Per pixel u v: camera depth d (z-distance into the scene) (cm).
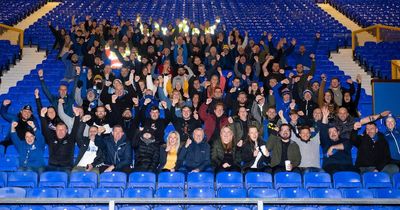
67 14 2488
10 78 1584
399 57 1717
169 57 1468
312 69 1345
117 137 937
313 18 2445
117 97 1126
